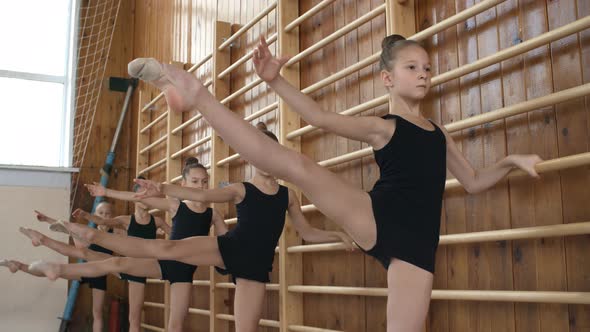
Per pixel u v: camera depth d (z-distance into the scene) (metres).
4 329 5.66
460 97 2.37
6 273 5.76
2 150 6.42
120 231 5.37
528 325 1.99
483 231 2.20
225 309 4.04
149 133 6.19
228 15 4.58
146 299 5.88
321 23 3.30
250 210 2.72
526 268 2.02
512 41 2.17
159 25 6.18
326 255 3.06
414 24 2.60
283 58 1.46
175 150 5.20
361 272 2.80
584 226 1.70
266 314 3.65
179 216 3.54
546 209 1.97
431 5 2.56
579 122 1.89
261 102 3.92
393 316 1.48
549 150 1.98
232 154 4.28
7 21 6.70
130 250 2.41
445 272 2.35
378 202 1.50
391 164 1.56
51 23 6.86
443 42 2.48
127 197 2.74
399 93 1.67
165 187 2.40
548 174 1.98
